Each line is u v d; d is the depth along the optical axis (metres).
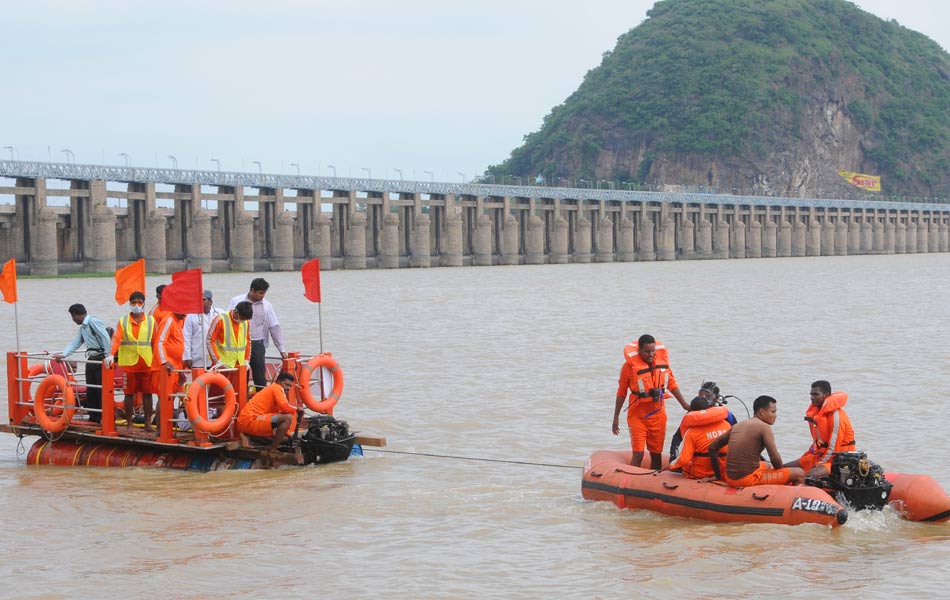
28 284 103.44
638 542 18.28
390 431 28.03
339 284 110.12
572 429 28.39
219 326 23.50
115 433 24.27
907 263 185.50
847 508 19.14
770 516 18.78
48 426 24.97
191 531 19.20
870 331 55.03
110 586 16.36
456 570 17.00
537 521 19.67
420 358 43.72
